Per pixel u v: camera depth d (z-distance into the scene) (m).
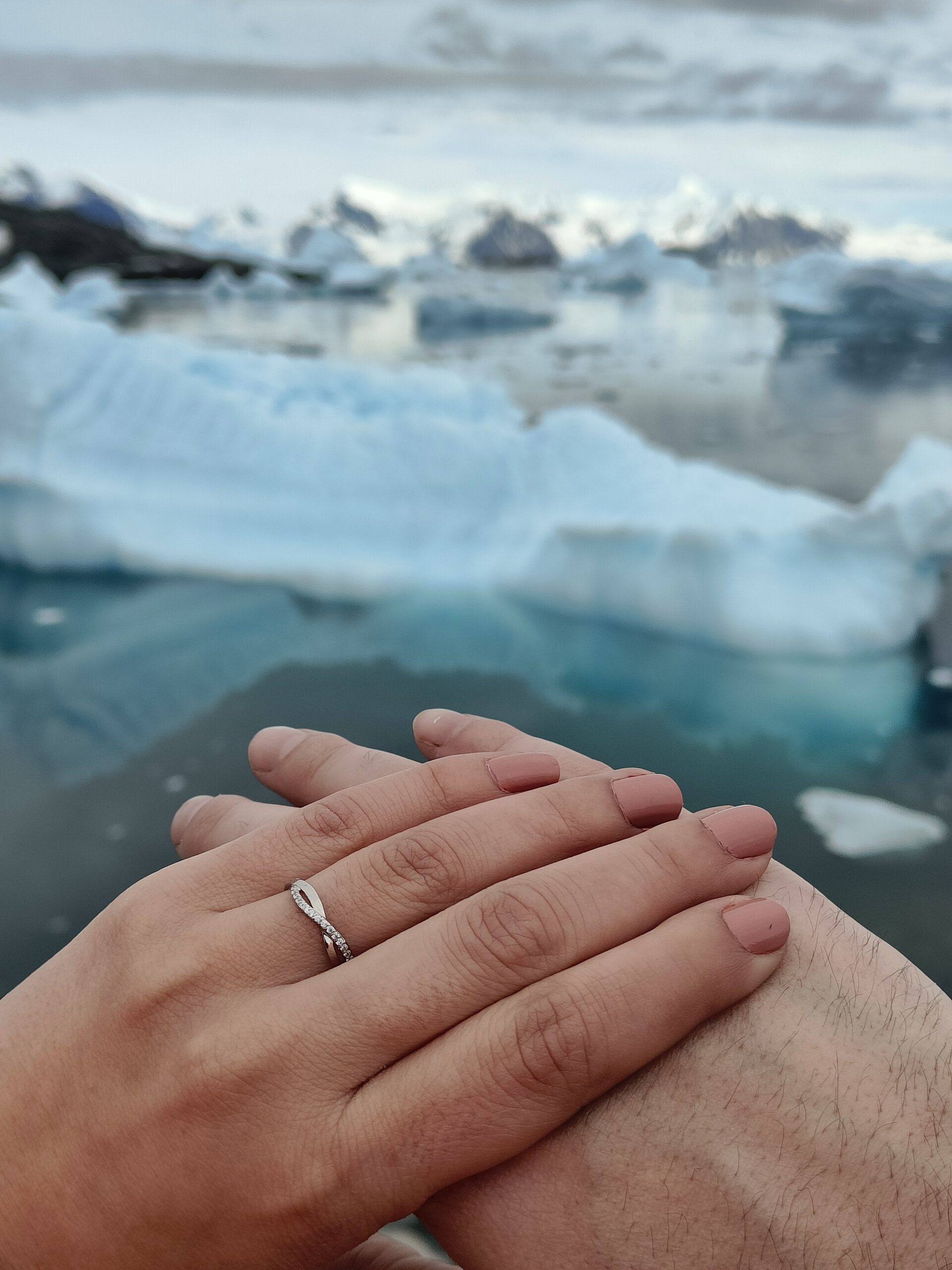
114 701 1.87
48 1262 0.30
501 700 1.88
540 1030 0.30
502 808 0.37
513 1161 0.30
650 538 2.23
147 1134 0.30
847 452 3.51
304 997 0.31
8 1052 0.32
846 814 1.47
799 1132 0.30
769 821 0.36
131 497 2.62
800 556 2.16
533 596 2.35
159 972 0.32
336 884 0.35
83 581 2.54
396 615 2.31
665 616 2.16
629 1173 0.30
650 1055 0.31
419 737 0.50
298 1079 0.30
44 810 1.52
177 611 2.34
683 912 0.33
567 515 2.57
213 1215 0.30
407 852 0.35
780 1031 0.32
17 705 1.85
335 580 2.50
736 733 1.74
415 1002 0.31
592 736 1.74
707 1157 0.30
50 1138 0.30
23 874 1.38
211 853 0.37
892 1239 0.27
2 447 2.59
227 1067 0.30
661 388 4.84
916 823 1.44
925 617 2.17
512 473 2.67
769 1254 0.28
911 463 2.41
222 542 2.60
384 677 1.99
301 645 2.15
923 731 1.73
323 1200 0.29
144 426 2.70
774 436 3.78
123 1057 0.31
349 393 3.26
